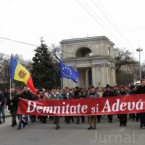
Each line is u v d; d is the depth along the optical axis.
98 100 14.73
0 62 79.75
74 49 66.19
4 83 77.50
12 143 11.01
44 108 15.34
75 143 10.57
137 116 17.12
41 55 59.28
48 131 14.01
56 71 74.50
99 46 64.62
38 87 58.22
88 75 70.44
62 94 20.06
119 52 87.12
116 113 14.62
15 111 16.39
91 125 14.41
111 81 68.88
